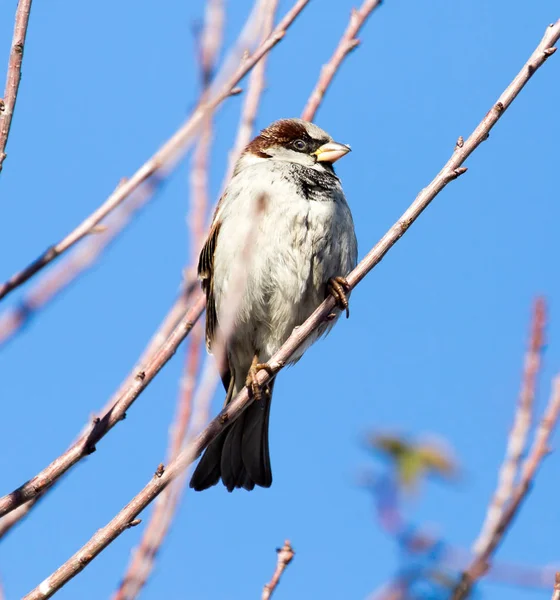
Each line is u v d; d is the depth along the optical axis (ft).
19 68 18.38
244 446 32.71
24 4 18.65
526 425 17.15
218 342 16.94
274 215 32.19
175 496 15.99
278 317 32.94
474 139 23.21
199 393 16.57
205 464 31.73
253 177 33.19
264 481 32.32
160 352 19.26
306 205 32.45
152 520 15.81
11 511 17.49
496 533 16.28
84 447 18.03
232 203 33.17
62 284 16.25
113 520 17.25
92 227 17.71
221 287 32.81
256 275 32.04
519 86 22.95
